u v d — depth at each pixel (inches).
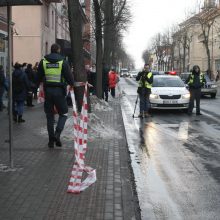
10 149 313.0
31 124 551.5
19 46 1364.4
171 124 621.3
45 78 385.1
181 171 338.6
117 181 288.5
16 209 227.9
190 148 435.2
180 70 3452.3
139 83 709.3
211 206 253.8
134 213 227.0
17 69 564.7
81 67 515.5
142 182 305.6
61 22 1829.5
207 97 1317.7
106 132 471.5
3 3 299.6
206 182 306.8
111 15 984.9
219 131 551.5
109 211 228.4
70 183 260.2
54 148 390.3
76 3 514.0
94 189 268.5
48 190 262.5
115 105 904.9
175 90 785.6
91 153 377.4
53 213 223.0
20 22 1360.7
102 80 985.5
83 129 268.8
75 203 240.1
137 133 532.4
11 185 271.6
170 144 457.1
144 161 374.0
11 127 311.6
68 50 1221.1
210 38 3063.5
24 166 320.2
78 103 505.4
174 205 255.3
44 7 1437.0
